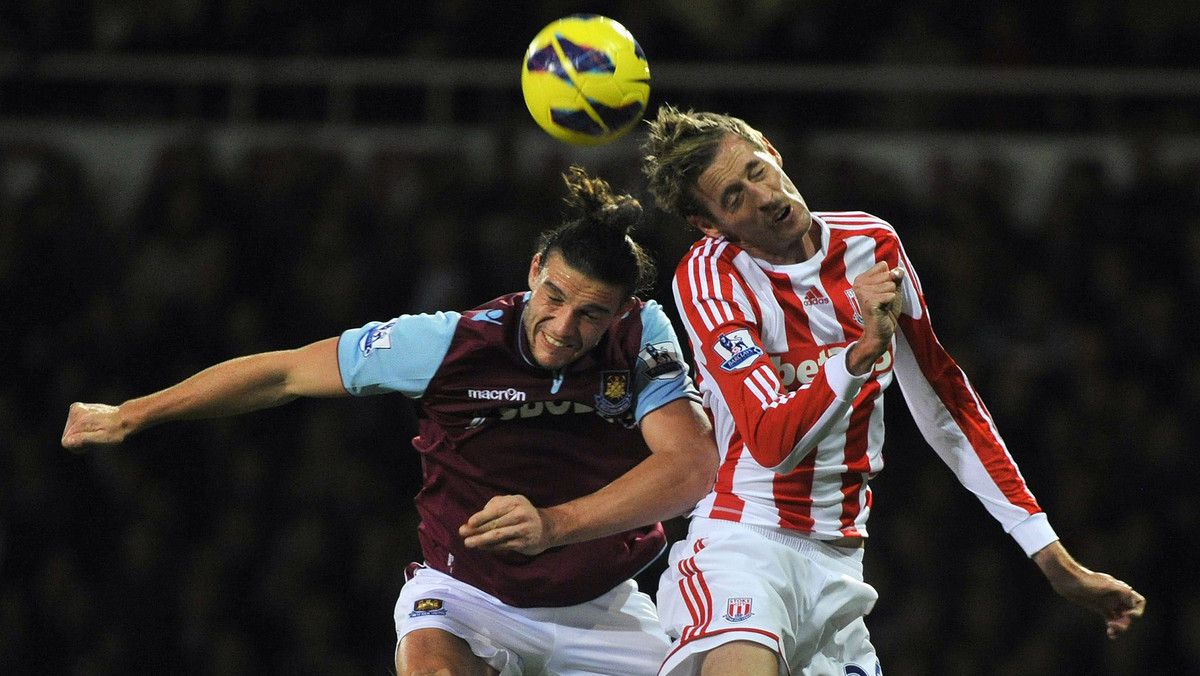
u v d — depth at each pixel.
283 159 28.42
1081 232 26.84
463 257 26.25
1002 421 24.94
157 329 27.02
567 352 11.41
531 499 12.25
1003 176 27.53
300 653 24.30
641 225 12.46
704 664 11.32
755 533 11.77
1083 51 29.78
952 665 23.34
